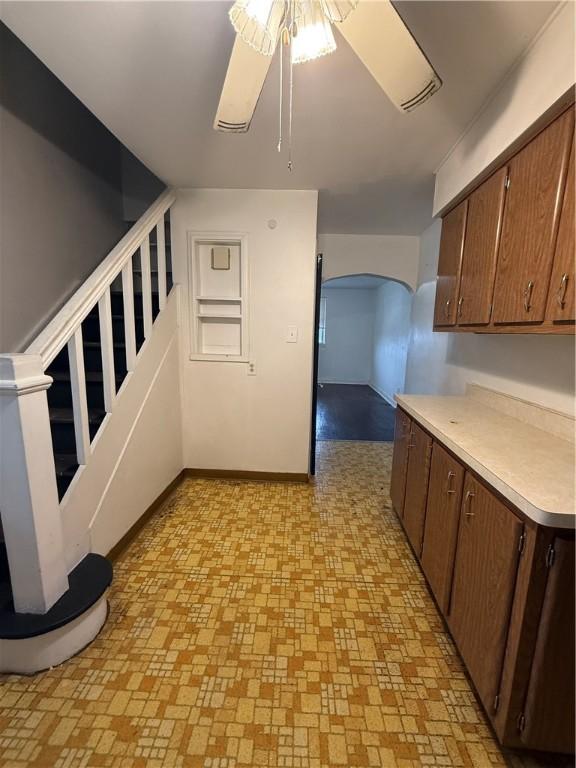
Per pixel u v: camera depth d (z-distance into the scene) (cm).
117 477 204
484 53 132
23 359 124
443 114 168
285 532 236
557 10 113
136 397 224
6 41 186
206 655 147
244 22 93
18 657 135
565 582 97
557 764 113
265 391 298
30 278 209
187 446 309
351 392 727
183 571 196
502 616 111
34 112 209
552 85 119
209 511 259
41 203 217
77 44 128
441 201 222
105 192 290
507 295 154
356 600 179
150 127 183
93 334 259
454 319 210
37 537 132
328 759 114
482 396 220
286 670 142
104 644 150
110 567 165
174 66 138
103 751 113
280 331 288
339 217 331
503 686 111
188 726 121
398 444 244
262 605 174
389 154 208
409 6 113
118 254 199
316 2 91
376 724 124
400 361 577
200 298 285
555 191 124
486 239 173
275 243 276
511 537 108
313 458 324
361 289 797
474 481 134
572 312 116
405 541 229
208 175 244
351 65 136
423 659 148
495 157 156
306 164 224
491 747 118
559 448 143
